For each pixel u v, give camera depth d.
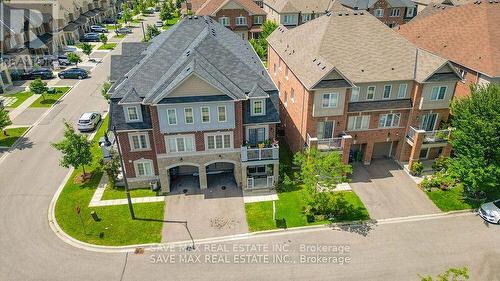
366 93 34.75
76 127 45.44
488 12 43.16
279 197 32.97
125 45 40.88
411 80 34.41
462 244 27.50
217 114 30.89
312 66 34.50
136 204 32.06
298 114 36.91
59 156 39.41
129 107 30.64
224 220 30.17
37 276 25.12
